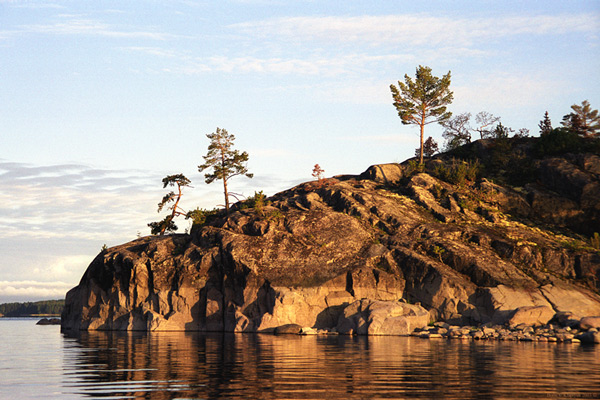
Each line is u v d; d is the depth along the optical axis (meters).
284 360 29.73
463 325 57.72
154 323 63.94
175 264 68.06
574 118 97.12
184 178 84.69
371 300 58.31
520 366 26.81
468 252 63.50
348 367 26.42
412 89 90.62
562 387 20.39
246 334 56.56
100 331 66.62
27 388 20.72
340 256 64.75
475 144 94.19
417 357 31.34
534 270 62.09
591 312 56.56
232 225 71.75
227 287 64.69
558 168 79.62
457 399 18.05
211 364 27.97
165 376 23.58
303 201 77.00
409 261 62.44
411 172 86.75
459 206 75.06
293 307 60.00
